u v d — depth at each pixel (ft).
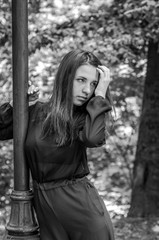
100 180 31.40
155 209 20.54
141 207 20.66
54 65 22.30
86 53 8.39
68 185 8.33
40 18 21.53
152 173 20.67
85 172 8.52
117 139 28.58
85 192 8.38
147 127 20.81
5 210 23.40
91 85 8.43
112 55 19.10
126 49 19.43
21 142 8.54
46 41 19.94
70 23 20.86
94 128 7.97
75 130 8.14
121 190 30.55
